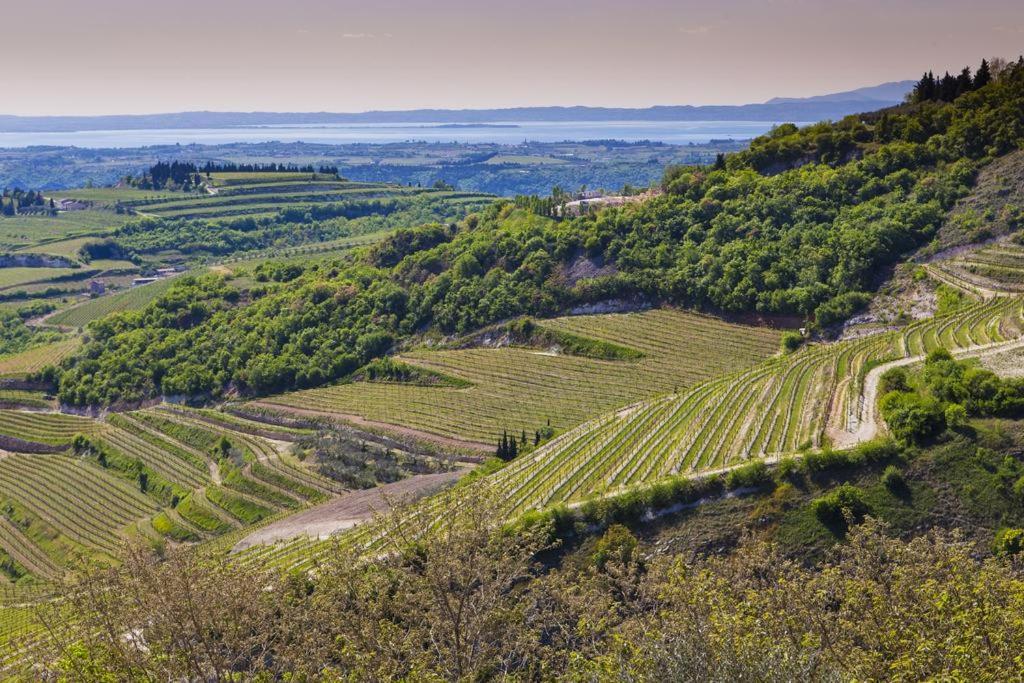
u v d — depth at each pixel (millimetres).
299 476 125688
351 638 43312
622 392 127438
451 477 108688
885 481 64625
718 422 85125
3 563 123438
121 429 161000
